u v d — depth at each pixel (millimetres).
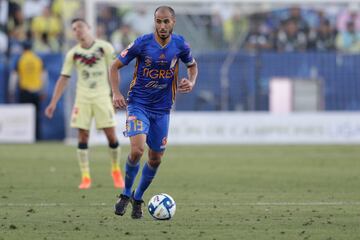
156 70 33000
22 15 107312
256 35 110188
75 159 72250
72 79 96375
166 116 34000
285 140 96750
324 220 33562
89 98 48906
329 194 44531
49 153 79750
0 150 84312
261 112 106688
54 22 108125
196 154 79375
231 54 106438
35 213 35812
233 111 106750
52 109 50562
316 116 96938
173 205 33125
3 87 105688
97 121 49031
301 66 108438
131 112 33438
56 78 105750
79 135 48969
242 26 109938
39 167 63625
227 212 36312
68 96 96812
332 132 97188
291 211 36719
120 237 28750
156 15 32094
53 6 108188
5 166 64375
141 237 28734
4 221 33125
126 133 33312
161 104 33750
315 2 102688
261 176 56219
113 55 49312
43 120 104438
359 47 111562
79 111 48812
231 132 96438
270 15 110312
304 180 53219
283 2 102250
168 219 33312
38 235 29219
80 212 36219
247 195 44000
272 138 96688
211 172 59562
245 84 106750
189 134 95875
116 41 108125
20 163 67562
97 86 49281
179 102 106062
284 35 110562
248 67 106750
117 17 108188
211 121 96250
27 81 103938
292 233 29828
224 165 66375
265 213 35969
